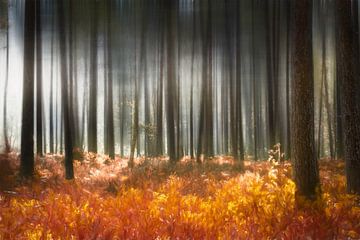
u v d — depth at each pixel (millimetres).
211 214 7344
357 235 6520
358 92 9469
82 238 5914
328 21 30516
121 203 8133
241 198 8602
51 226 6398
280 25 27672
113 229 6266
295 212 7508
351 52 9430
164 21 27609
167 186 10805
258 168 15875
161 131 26453
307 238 6102
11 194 9555
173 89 23453
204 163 18312
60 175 14047
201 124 23469
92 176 14430
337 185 10594
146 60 30891
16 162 14773
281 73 28016
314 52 30891
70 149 13055
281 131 24422
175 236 6043
